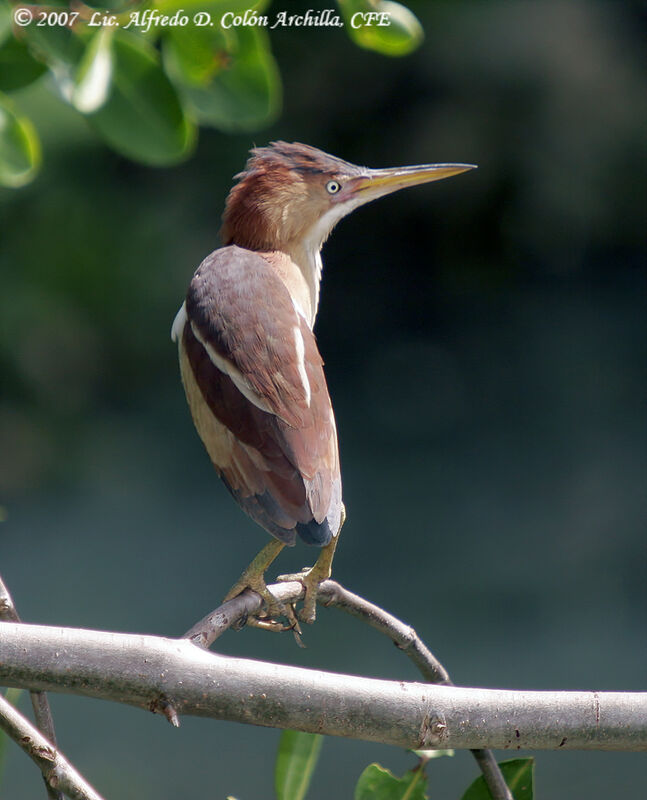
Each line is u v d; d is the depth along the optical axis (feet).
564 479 64.34
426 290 94.38
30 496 65.82
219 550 55.67
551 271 94.07
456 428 74.95
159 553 55.57
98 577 52.37
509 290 94.07
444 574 52.29
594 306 91.20
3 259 75.36
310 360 12.98
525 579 50.98
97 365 75.25
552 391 78.84
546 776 32.78
